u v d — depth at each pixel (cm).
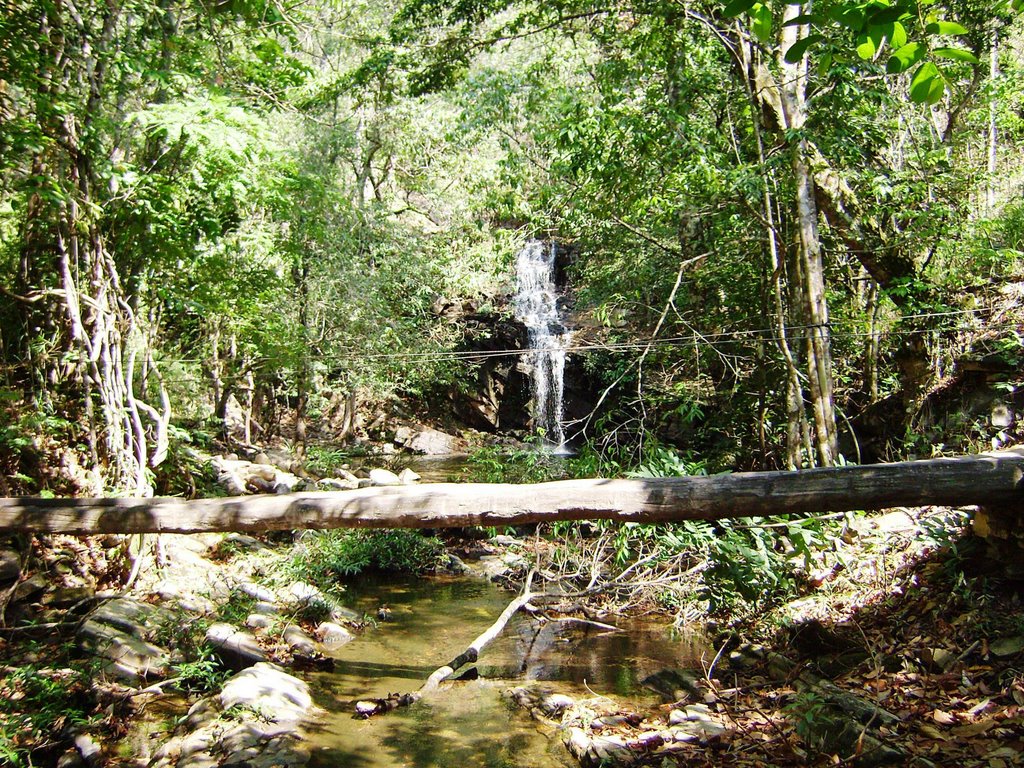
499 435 1692
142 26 613
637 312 1008
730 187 636
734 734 365
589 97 861
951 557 437
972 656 371
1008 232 739
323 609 588
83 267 557
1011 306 683
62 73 541
